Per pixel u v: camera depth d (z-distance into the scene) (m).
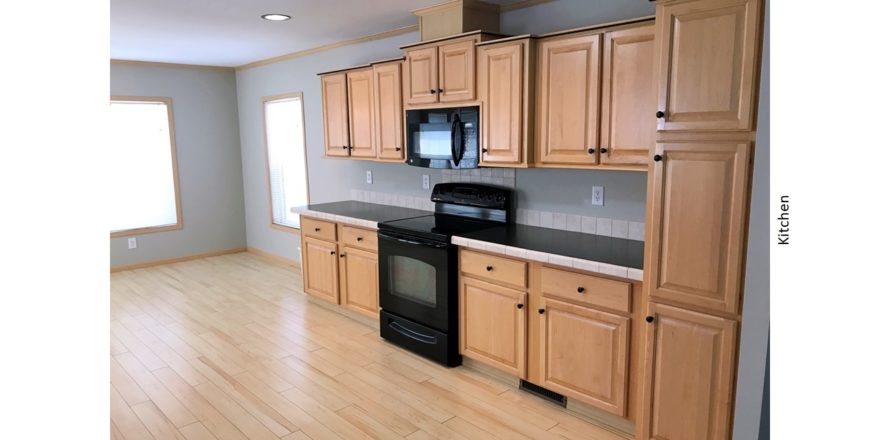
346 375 3.26
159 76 5.92
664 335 2.23
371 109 4.12
